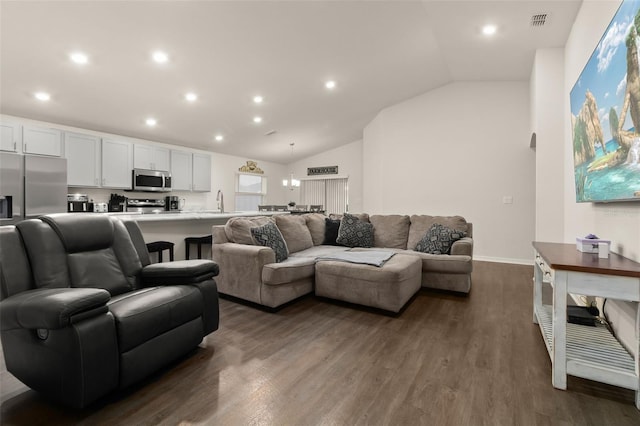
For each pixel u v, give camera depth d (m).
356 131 7.18
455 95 5.39
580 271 1.54
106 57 3.34
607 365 1.56
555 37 3.42
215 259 3.15
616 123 1.70
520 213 4.98
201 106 4.84
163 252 3.62
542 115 3.63
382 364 1.85
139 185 5.43
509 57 4.10
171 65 3.66
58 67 3.39
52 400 1.48
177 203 6.18
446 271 3.27
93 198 5.18
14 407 1.44
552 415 1.40
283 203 9.09
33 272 1.68
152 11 2.80
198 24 3.05
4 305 1.47
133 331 1.55
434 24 3.41
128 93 4.13
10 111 4.17
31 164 3.96
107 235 2.07
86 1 2.60
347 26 3.37
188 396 1.54
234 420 1.37
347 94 5.18
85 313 1.38
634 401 1.50
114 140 5.18
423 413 1.41
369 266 2.80
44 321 1.32
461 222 3.82
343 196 8.21
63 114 4.41
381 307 2.70
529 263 4.90
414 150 5.76
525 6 2.97
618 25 1.65
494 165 5.14
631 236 1.76
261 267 2.77
